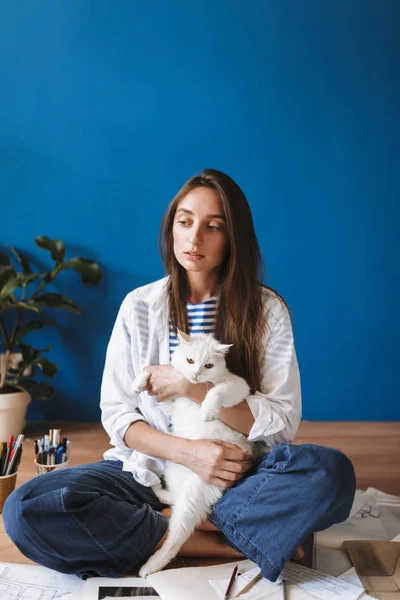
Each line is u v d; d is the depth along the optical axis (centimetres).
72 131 268
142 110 268
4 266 249
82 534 127
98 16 263
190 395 135
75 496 124
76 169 270
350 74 268
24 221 271
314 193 272
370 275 277
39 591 126
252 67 267
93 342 277
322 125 270
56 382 278
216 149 270
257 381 141
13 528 125
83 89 266
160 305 147
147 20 264
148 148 269
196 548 140
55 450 181
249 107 269
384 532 157
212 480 130
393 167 272
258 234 274
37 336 276
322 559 141
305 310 278
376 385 282
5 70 265
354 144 271
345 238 275
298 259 275
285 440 137
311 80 268
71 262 259
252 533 129
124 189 271
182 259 137
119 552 131
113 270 274
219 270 147
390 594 125
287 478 126
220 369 133
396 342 280
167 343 146
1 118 267
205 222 135
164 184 271
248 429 134
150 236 273
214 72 267
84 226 272
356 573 133
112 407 145
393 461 222
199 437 136
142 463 143
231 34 265
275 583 128
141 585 128
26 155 269
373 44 267
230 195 135
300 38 266
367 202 273
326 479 124
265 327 141
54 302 256
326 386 281
